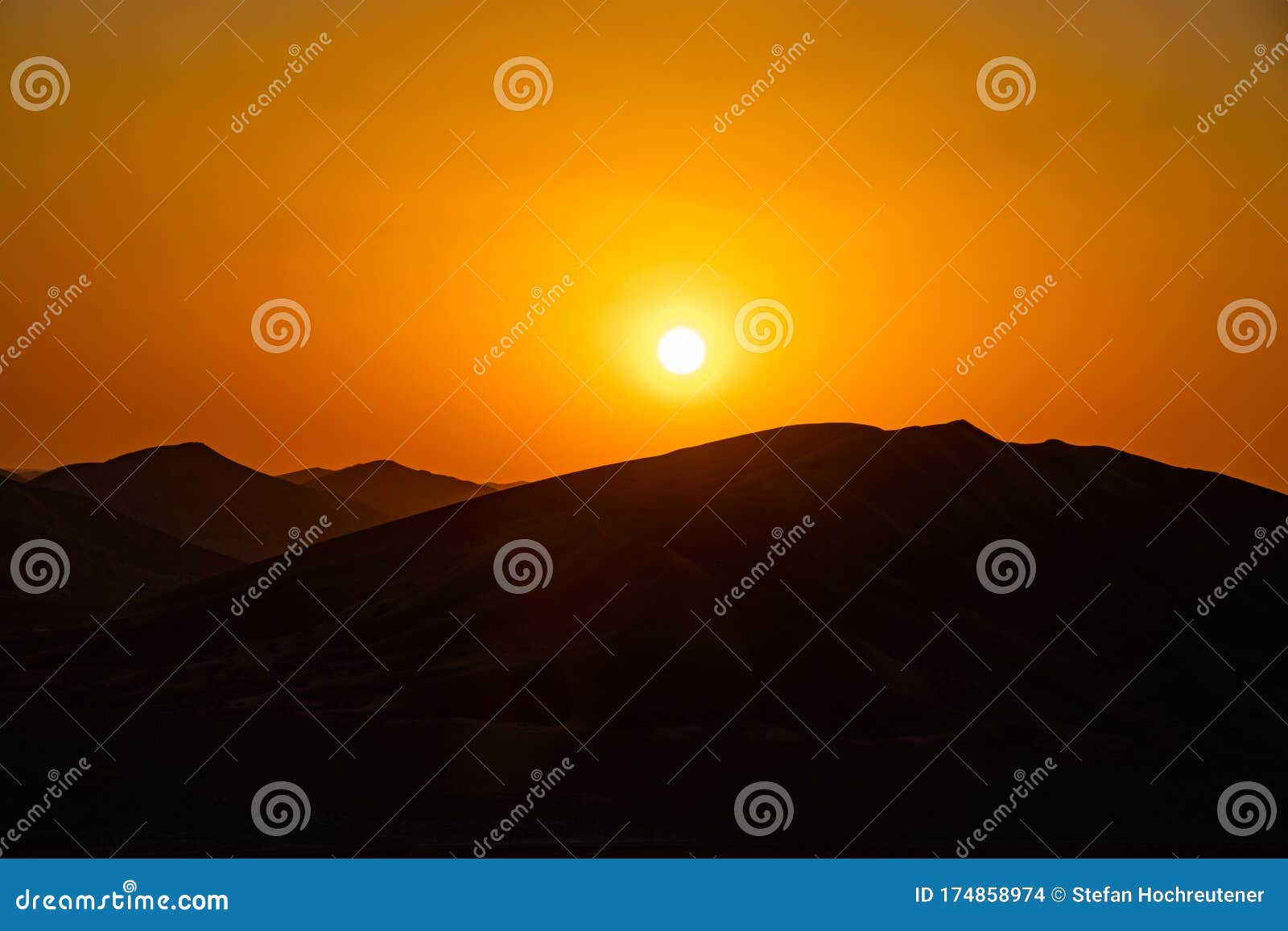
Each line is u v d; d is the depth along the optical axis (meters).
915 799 55.34
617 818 50.19
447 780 54.66
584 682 69.38
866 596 86.31
